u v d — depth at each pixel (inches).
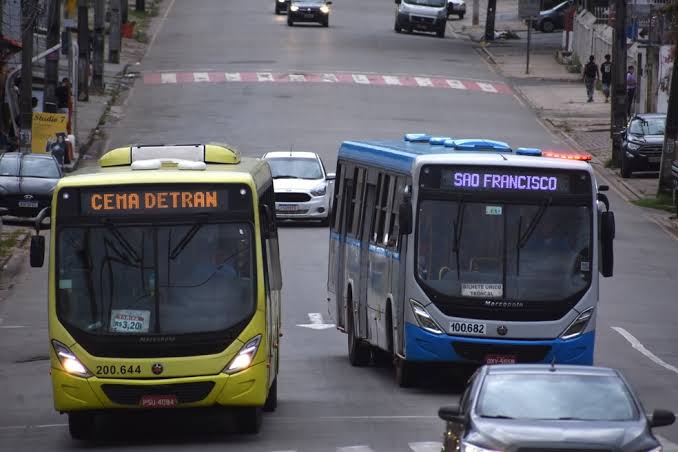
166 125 6742.1
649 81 7332.7
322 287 3708.2
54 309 1897.1
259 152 6008.9
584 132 6934.1
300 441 1881.2
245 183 1930.4
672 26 5398.6
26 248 4360.2
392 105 7455.7
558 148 6471.5
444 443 1483.8
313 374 2613.2
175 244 1911.9
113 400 1871.3
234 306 1898.4
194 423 2128.4
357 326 2682.1
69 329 1886.1
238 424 1937.7
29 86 5497.1
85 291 1898.4
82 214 1919.3
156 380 1867.6
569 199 2316.7
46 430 2066.9
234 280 1908.2
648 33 7239.2
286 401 2287.2
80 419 1927.9
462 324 2288.4
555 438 1286.9
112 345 1877.5
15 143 6181.1
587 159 2345.0
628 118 7480.3
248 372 1884.8
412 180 2329.0
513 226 2306.8
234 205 1926.7
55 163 4869.6
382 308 2485.2
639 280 3902.6
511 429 1305.4
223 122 6806.1
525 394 1379.2
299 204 4808.1
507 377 1406.3
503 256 2301.9
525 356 2288.4
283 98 7529.5
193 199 1923.0
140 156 2117.4
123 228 1915.6
